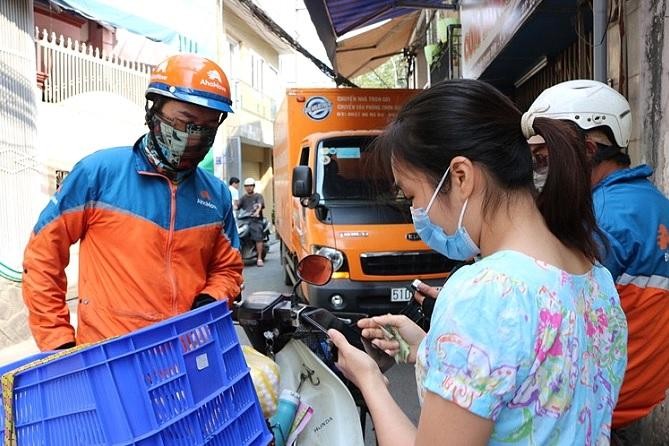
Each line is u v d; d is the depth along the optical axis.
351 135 6.24
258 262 11.75
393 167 1.21
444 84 1.17
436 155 1.12
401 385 4.62
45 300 2.08
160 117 2.09
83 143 7.71
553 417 1.02
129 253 2.13
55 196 2.12
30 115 5.96
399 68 24.31
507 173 1.10
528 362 0.98
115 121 8.34
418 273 5.43
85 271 2.19
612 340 1.21
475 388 0.96
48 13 7.80
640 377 1.96
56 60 7.35
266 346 2.37
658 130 2.97
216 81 2.09
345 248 5.39
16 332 5.72
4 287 5.59
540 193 1.13
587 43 4.30
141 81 9.05
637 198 1.98
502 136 1.11
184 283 2.23
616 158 2.09
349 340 2.32
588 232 1.15
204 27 12.46
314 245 5.58
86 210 2.13
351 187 5.93
